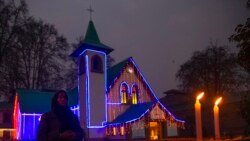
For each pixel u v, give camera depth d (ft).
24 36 150.10
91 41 112.88
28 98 126.62
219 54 137.18
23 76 152.76
